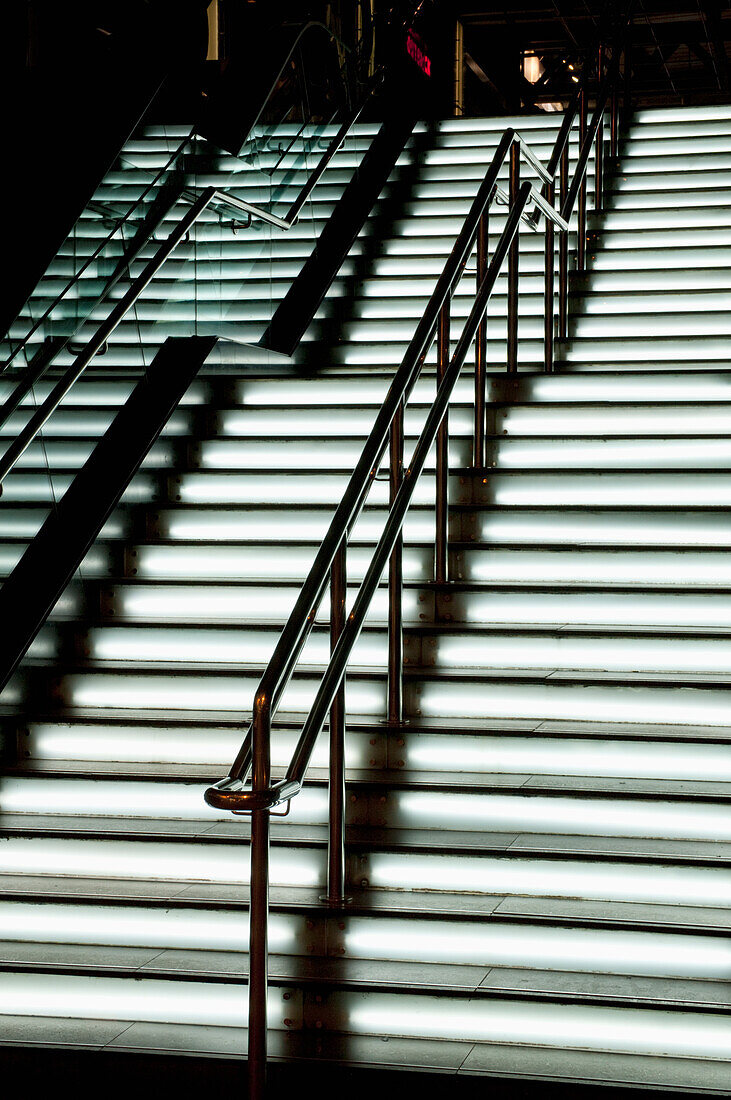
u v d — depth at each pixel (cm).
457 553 429
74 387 458
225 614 434
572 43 1744
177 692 395
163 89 773
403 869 322
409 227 727
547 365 537
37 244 631
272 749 365
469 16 1653
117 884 333
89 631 421
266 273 651
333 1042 284
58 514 443
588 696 363
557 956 297
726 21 1742
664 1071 264
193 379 520
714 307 600
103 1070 279
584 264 649
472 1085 262
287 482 480
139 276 501
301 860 329
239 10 1055
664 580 414
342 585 321
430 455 475
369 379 534
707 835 322
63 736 381
